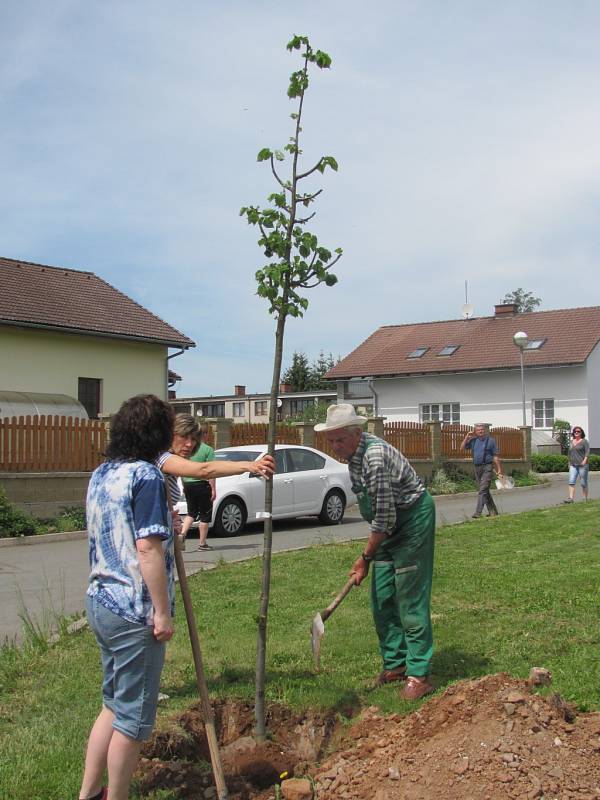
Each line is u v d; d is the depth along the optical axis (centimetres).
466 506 1955
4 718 501
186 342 2833
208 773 429
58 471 1644
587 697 480
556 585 799
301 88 471
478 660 571
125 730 356
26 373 2466
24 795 397
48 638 686
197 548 1264
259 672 468
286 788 395
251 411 5909
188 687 541
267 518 466
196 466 425
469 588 795
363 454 510
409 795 363
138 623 353
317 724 488
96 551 365
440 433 2502
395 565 519
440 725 420
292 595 815
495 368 3734
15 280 2686
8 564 1188
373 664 581
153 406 380
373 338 4516
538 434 3484
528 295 7731
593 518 1376
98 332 2578
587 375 3628
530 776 361
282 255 472
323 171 473
